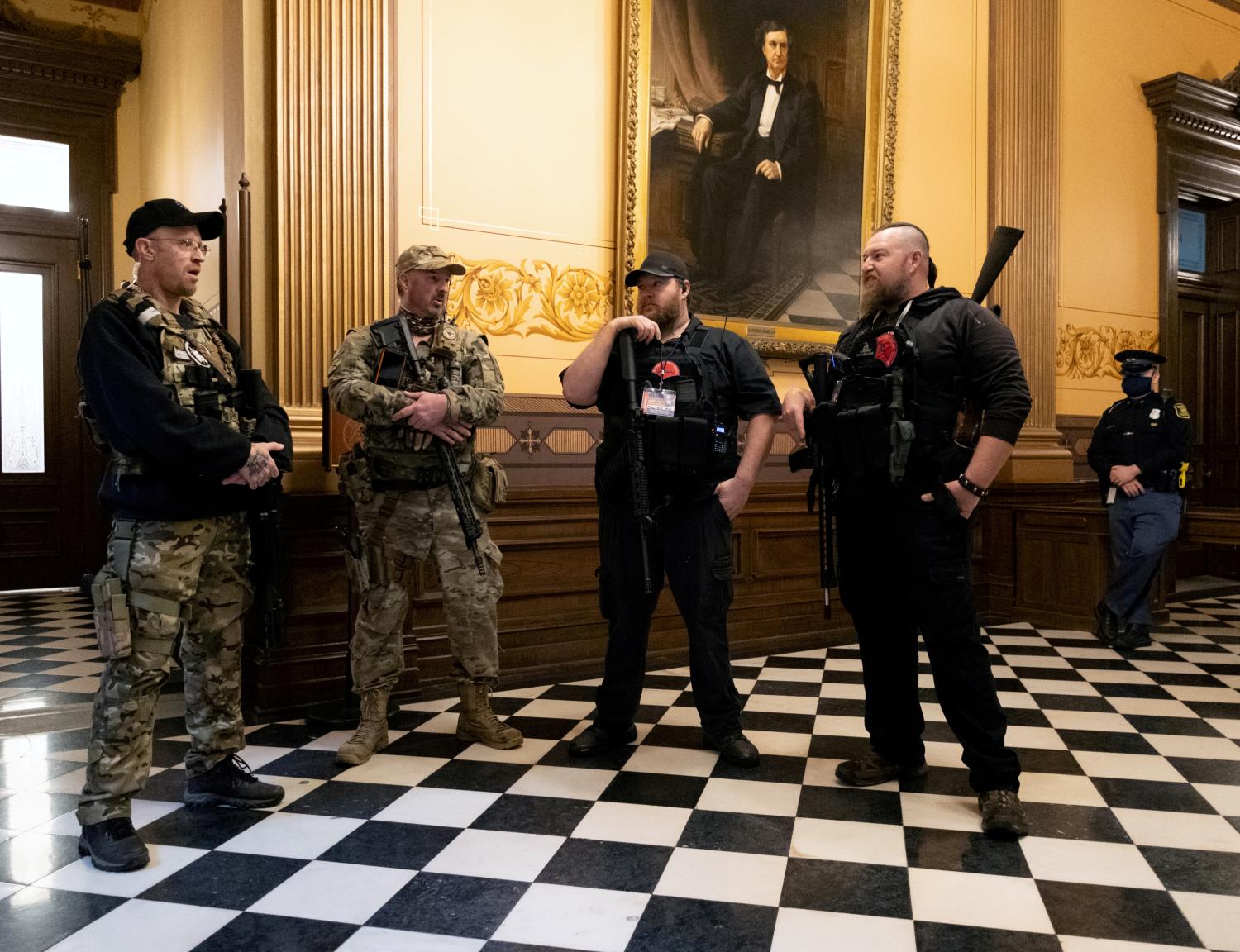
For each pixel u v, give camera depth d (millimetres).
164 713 3521
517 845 2338
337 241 3689
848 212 5117
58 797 2664
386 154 3771
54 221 6629
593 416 4379
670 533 2955
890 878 2146
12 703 3629
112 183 6812
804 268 4965
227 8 3822
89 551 6738
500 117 4094
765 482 4938
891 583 2680
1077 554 5254
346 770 2898
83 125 6711
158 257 2363
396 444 2975
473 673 3139
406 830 2432
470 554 3082
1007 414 2381
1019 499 5582
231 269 3764
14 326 6543
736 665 4391
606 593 3033
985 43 5766
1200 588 6766
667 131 4457
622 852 2293
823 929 1915
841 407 2592
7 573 6504
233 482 2336
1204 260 7453
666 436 2822
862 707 3639
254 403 2539
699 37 4527
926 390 2477
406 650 3736
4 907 2012
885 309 2652
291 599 3521
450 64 3961
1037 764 2963
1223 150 7207
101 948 1838
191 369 2336
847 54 5055
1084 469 6426
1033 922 1943
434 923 1943
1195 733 3295
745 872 2184
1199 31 7141
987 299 5777
